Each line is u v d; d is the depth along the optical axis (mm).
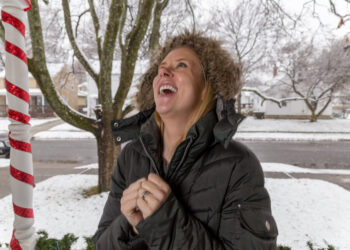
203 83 897
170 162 829
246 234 706
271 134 18406
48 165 9086
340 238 3086
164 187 703
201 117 841
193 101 869
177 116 891
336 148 13344
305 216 3848
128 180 1002
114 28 4141
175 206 696
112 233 830
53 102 4152
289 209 4164
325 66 21016
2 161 9180
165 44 1089
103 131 4582
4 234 3232
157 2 5094
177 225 691
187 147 793
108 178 4789
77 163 9461
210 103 891
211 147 849
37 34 3785
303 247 2824
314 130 20688
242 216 728
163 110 861
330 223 3578
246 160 795
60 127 21016
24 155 1337
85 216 3736
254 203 746
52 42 6539
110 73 4387
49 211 3947
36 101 30844
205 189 794
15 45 1263
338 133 19484
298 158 10797
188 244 689
